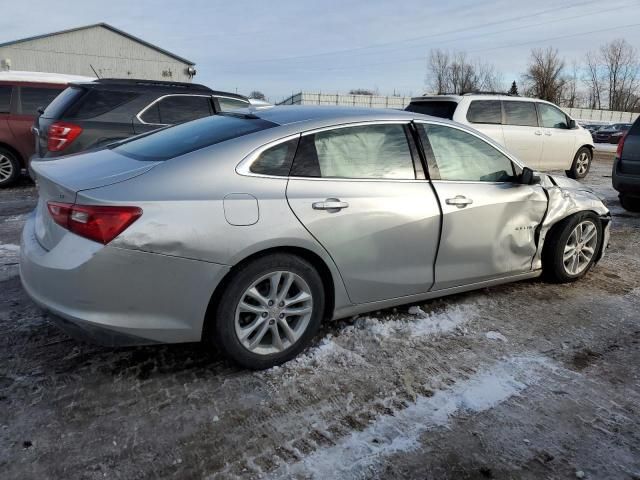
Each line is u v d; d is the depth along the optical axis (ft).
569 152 34.76
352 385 9.05
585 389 9.16
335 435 7.79
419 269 10.91
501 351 10.39
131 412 8.12
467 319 11.75
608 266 15.98
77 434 7.57
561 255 13.64
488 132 30.68
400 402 8.62
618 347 10.72
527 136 32.14
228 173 8.82
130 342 8.34
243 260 8.75
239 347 9.00
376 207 9.99
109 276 7.89
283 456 7.32
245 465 7.13
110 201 7.89
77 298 7.96
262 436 7.72
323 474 7.00
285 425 7.97
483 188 11.78
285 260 9.10
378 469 7.13
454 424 8.11
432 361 9.92
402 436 7.80
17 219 19.81
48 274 8.13
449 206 11.02
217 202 8.46
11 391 8.50
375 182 10.25
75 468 6.93
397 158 10.73
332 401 8.59
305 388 8.93
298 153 9.56
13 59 117.80
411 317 11.68
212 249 8.32
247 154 9.09
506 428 8.04
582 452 7.57
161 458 7.20
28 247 8.84
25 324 10.81
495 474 7.11
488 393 8.93
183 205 8.22
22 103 26.21
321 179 9.64
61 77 27.71
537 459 7.41
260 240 8.66
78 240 7.98
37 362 9.41
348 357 9.93
